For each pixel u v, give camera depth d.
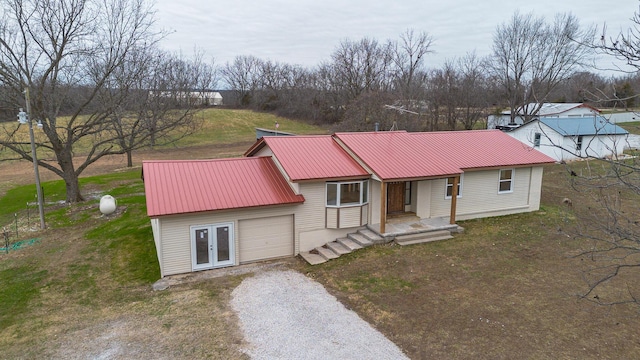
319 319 11.24
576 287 12.46
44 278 14.76
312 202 16.22
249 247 15.65
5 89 21.80
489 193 19.33
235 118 71.62
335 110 67.44
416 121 41.62
